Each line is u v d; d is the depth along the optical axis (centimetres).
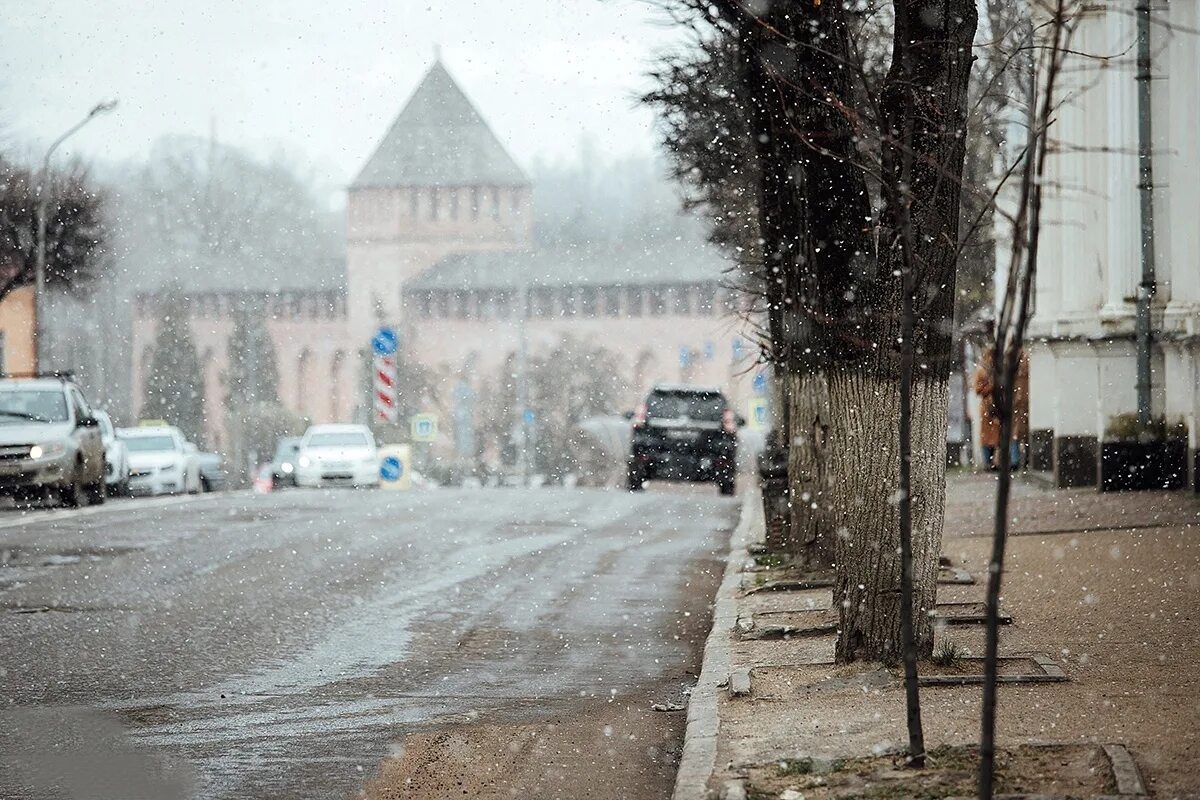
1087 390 4222
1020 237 989
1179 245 3894
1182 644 1712
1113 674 1542
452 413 18062
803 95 1870
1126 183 3944
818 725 1376
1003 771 1137
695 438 6575
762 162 2448
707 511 4678
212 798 1234
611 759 1371
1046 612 1997
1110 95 3959
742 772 1210
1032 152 981
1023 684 1510
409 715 1574
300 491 6122
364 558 3148
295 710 1600
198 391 16875
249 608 2386
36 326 6431
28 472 4550
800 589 2420
